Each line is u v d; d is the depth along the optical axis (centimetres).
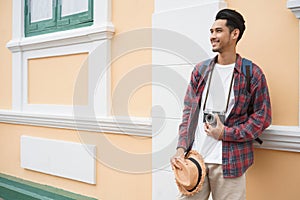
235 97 235
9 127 499
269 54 269
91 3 399
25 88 476
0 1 512
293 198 257
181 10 310
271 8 268
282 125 262
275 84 266
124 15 366
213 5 290
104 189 382
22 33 481
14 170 491
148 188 346
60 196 402
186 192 230
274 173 265
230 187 231
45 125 443
